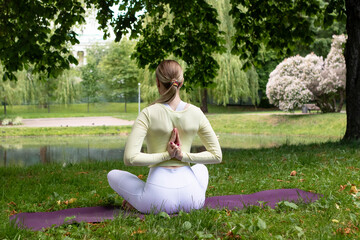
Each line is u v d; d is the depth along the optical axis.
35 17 7.71
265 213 3.13
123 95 49.62
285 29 10.25
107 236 2.55
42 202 4.14
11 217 3.23
